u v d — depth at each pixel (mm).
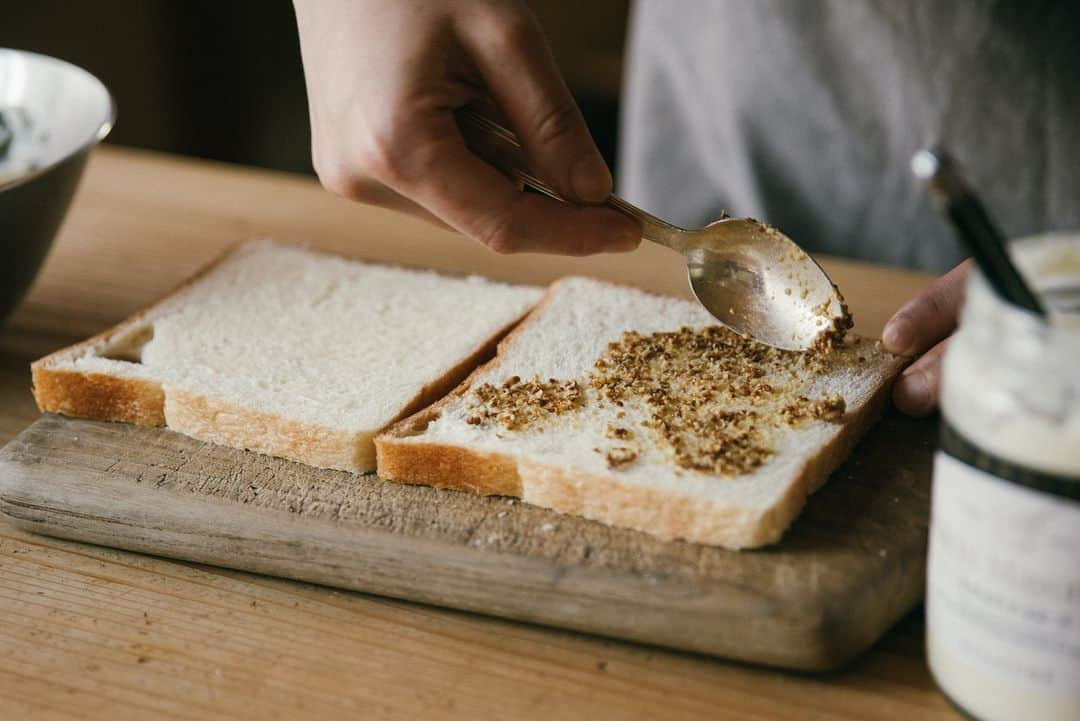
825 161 734
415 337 539
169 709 408
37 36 1072
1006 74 665
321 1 475
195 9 1188
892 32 683
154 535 465
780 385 491
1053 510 353
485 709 407
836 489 459
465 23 454
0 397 548
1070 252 370
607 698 411
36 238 551
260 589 456
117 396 506
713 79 757
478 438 465
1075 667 364
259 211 708
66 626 439
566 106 460
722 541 433
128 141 1195
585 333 531
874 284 627
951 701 397
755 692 413
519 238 469
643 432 467
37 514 475
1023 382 348
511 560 434
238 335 539
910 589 430
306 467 483
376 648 430
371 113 451
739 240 497
